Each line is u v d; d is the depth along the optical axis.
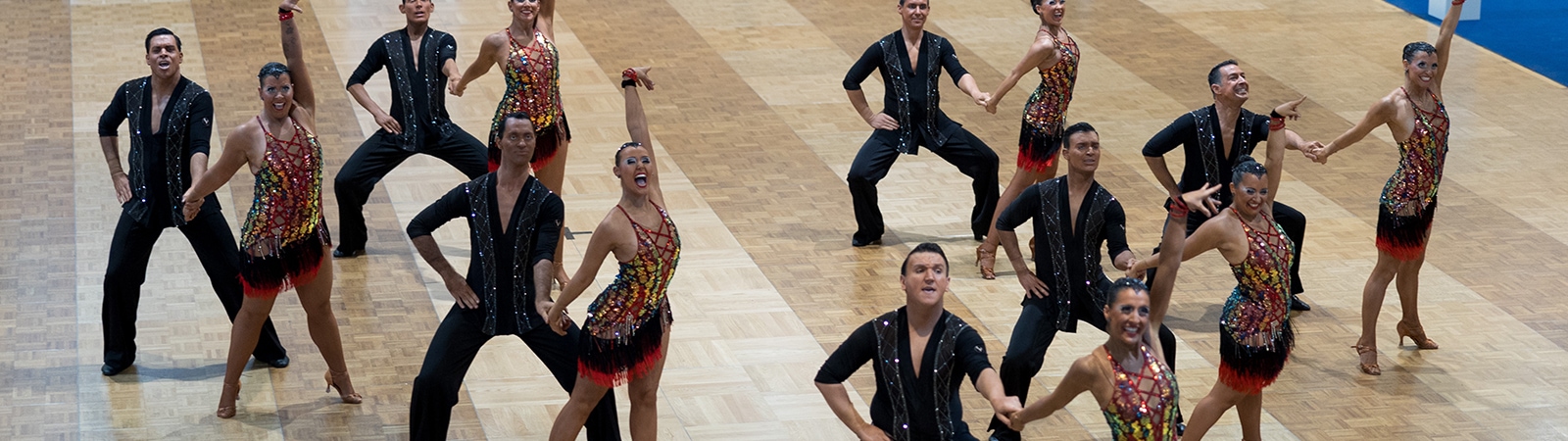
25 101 13.08
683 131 12.66
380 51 9.76
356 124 12.62
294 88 7.30
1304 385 8.11
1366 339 8.29
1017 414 5.71
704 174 11.60
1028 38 15.77
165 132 7.94
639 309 6.57
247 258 7.31
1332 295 9.38
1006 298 9.30
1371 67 14.63
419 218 6.78
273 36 15.43
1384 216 8.14
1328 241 10.27
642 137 7.04
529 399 7.92
